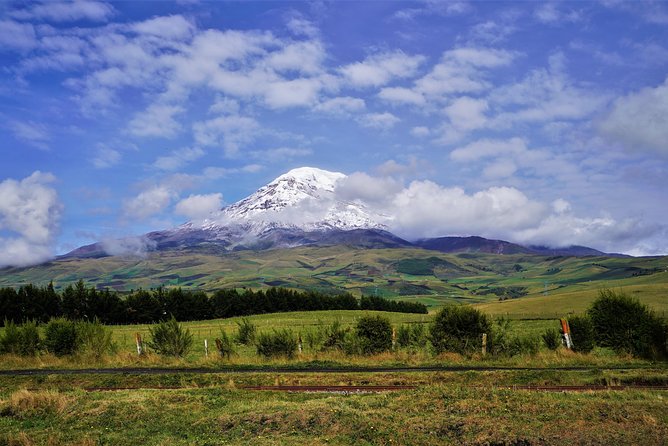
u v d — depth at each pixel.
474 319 38.19
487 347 37.03
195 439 18.27
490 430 17.38
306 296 168.38
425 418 18.80
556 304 158.62
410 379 27.94
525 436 16.81
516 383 26.70
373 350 38.97
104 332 41.38
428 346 41.50
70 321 42.66
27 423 20.89
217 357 37.66
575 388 24.67
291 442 17.23
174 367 34.91
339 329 42.03
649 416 18.12
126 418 20.98
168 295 147.00
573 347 37.47
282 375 29.58
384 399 21.67
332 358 36.50
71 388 27.72
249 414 20.00
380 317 40.38
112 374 31.64
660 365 31.55
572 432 17.09
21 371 34.72
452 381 27.48
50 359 38.38
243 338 51.81
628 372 27.88
